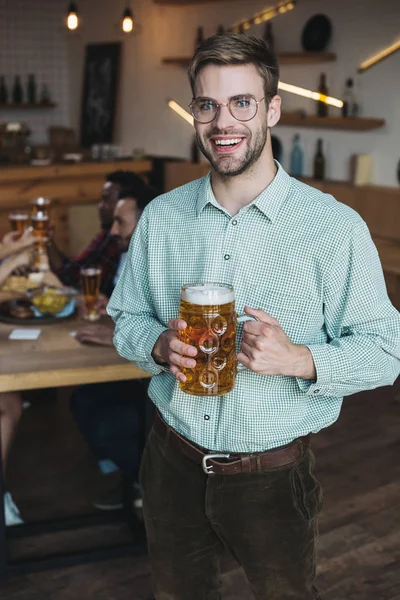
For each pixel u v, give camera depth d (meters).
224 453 1.47
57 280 3.22
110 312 1.68
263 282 1.43
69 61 8.05
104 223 3.45
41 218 3.01
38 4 7.76
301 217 1.40
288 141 5.63
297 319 1.44
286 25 5.43
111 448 2.66
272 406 1.44
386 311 1.42
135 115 7.24
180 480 1.54
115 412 2.64
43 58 7.95
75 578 2.40
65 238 6.29
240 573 2.45
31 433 3.54
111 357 2.29
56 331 2.57
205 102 1.33
